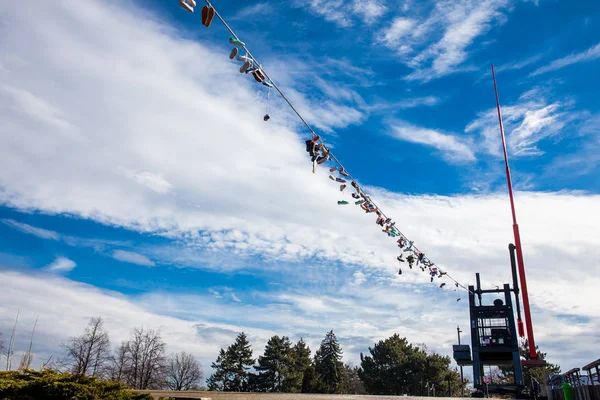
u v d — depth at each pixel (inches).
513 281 829.2
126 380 2210.9
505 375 1985.7
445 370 2219.5
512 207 783.7
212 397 375.9
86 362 1916.8
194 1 237.1
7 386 206.7
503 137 845.2
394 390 2220.7
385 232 507.5
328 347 3164.4
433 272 648.4
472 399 580.4
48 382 214.2
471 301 840.9
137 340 2303.2
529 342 740.0
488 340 799.1
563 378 518.0
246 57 269.1
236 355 2810.0
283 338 2864.2
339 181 414.9
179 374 2613.2
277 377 2728.8
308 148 362.0
